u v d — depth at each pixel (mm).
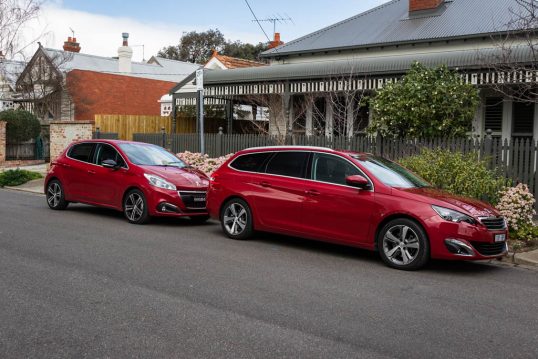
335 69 16578
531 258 8164
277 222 8750
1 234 9047
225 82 19031
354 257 8180
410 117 13133
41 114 29641
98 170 11344
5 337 4578
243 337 4680
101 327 4844
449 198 7625
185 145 17766
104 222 10750
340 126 18141
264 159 9180
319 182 8383
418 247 7305
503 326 5172
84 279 6383
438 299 6043
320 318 5223
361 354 4375
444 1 19844
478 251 7254
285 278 6711
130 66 36969
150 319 5074
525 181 11422
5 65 30172
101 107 29500
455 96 13062
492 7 18078
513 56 12539
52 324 4895
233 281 6477
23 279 6324
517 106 15922
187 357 4242
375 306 5676
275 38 25562
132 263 7246
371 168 8148
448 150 10906
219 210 9523
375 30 19453
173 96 20922
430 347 4570
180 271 6887
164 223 10961
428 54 15211
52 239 8750
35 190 16484
